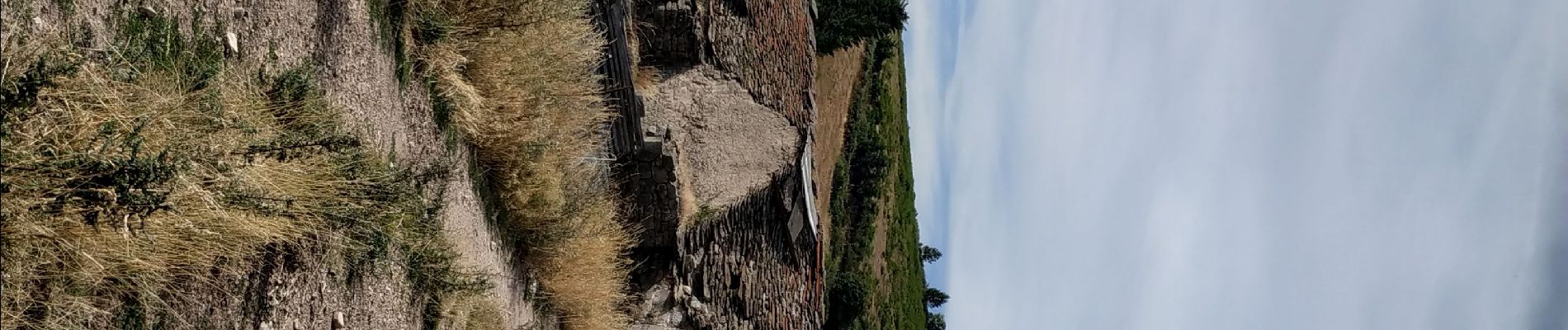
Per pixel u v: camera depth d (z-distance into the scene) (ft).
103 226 8.43
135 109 8.71
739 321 28.37
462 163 17.01
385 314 14.07
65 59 8.26
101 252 8.52
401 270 14.51
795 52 34.06
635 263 25.08
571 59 19.70
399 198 13.19
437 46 16.11
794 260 32.91
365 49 13.80
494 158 18.29
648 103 25.46
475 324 16.74
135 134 8.23
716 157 27.81
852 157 78.95
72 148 8.06
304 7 12.27
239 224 9.72
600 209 21.52
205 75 10.00
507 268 18.81
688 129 26.89
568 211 20.10
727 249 27.78
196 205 9.09
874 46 89.97
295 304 11.85
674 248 25.05
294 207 10.40
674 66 27.09
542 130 18.81
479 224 17.52
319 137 11.46
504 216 18.85
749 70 29.12
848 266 72.79
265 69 11.34
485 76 17.46
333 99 12.84
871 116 86.38
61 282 8.38
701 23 26.94
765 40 30.76
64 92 8.03
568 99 19.93
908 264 99.09
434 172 15.06
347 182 11.27
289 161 10.21
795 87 33.71
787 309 31.96
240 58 10.91
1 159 7.40
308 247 12.01
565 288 21.22
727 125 28.35
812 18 37.32
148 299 9.41
